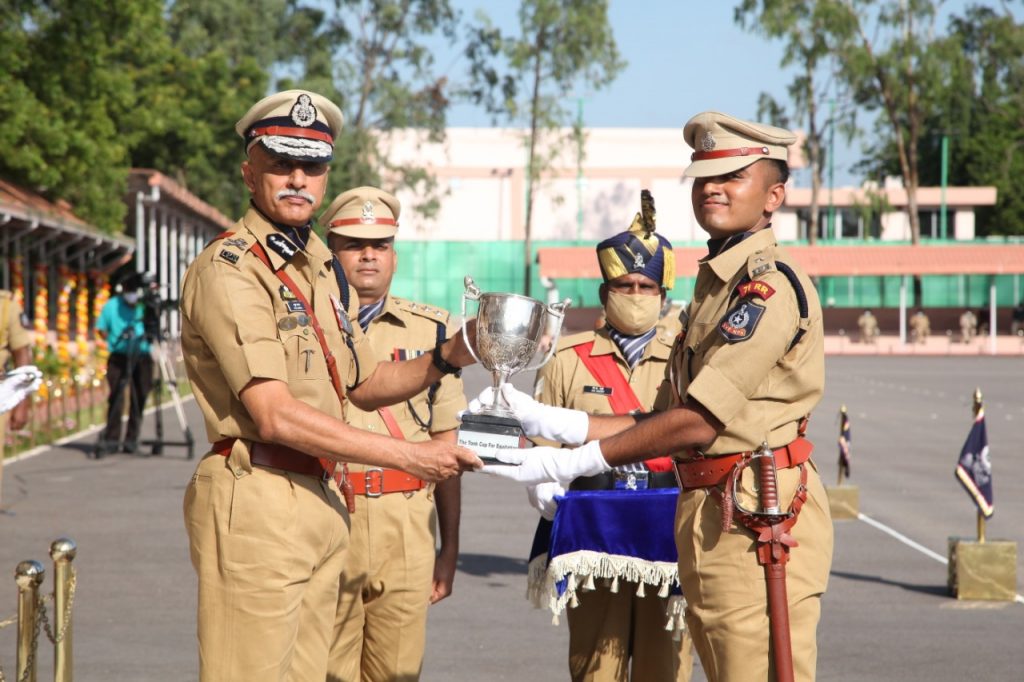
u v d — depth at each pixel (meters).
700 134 4.13
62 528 10.61
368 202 5.23
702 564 4.03
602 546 5.04
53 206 25.17
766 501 3.89
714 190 4.09
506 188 69.44
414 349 5.25
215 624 3.70
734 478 3.94
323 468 3.81
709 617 4.03
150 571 8.99
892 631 7.52
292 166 3.79
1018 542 10.37
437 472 3.71
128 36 29.58
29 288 24.05
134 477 13.69
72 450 16.14
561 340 5.52
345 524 3.97
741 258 4.05
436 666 6.70
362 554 4.90
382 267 5.27
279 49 53.47
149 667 6.60
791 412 4.01
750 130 4.05
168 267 36.06
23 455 15.55
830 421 22.25
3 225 21.67
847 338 59.75
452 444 3.73
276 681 3.69
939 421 22.16
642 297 5.30
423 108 55.41
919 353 58.72
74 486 13.00
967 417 22.98
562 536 5.08
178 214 34.25
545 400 5.47
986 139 74.88
